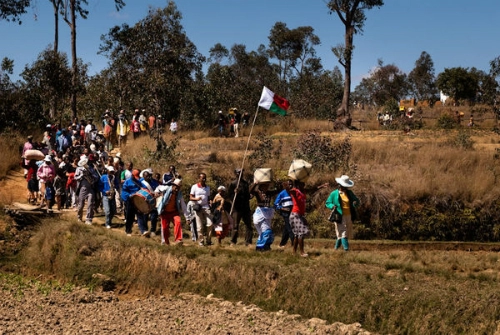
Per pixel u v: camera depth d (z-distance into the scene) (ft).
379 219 70.23
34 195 69.92
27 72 114.21
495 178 77.30
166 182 60.64
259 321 41.04
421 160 83.66
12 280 50.42
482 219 70.44
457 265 47.24
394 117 140.46
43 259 53.93
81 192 60.95
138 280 50.42
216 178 76.95
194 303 45.80
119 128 99.96
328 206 51.78
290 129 123.95
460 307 39.27
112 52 130.62
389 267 45.44
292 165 50.19
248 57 234.58
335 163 80.69
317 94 156.04
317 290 43.80
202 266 49.29
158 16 123.44
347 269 44.73
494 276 43.37
